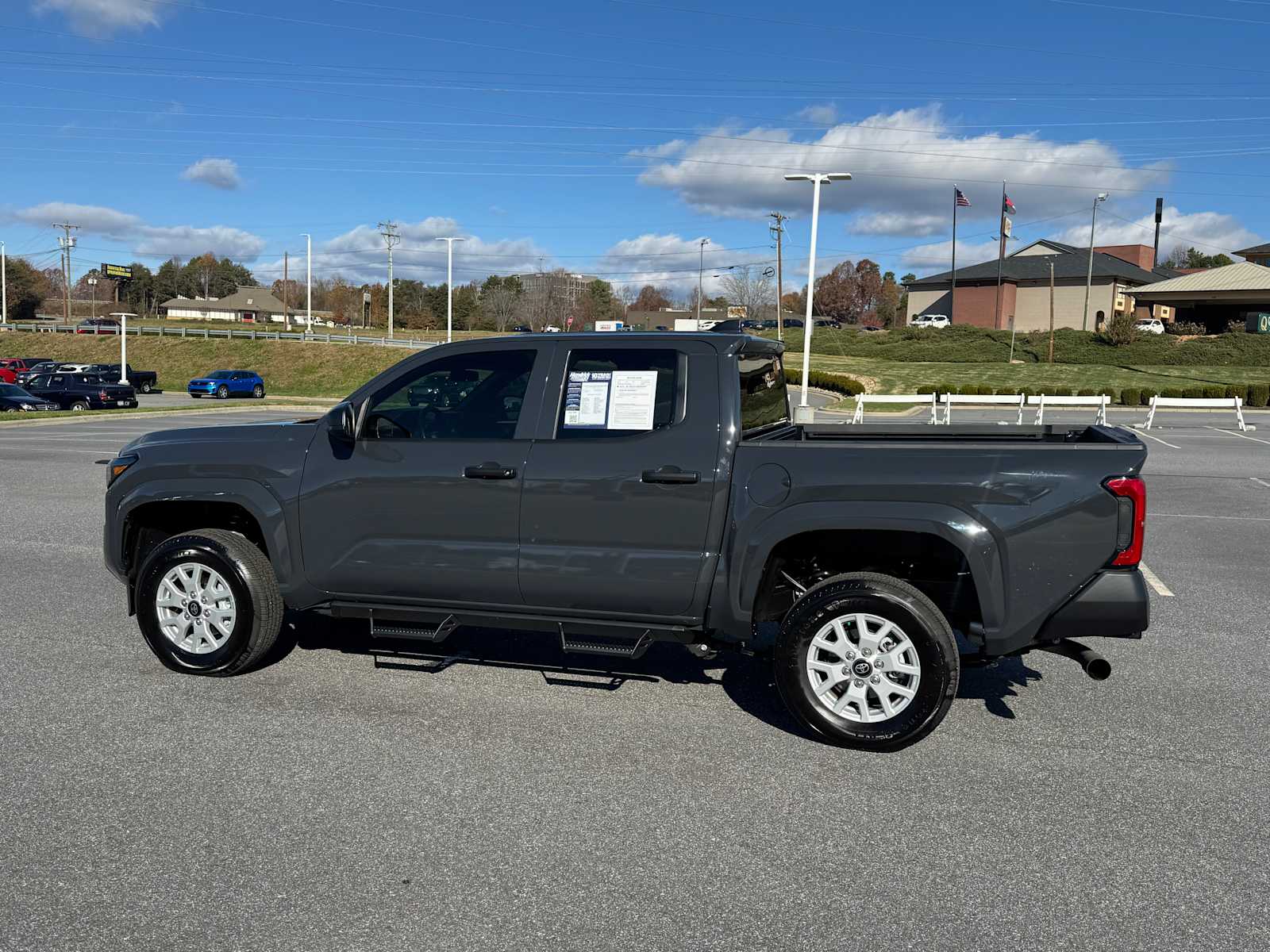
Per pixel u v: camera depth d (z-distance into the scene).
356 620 6.76
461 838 3.73
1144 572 8.74
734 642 5.21
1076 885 3.42
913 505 4.52
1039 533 4.41
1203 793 4.18
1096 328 73.44
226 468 5.47
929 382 51.53
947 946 3.07
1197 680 5.74
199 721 4.88
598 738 4.73
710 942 3.08
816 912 3.25
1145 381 51.16
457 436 5.21
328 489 5.29
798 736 4.78
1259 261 74.44
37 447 20.50
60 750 4.50
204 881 3.40
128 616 6.88
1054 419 33.47
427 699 5.23
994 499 4.43
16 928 3.12
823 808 4.00
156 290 171.38
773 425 5.70
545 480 4.95
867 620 4.57
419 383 5.32
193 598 5.52
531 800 4.05
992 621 4.49
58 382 40.19
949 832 3.80
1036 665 6.04
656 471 4.81
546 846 3.67
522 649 6.13
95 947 3.03
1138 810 4.01
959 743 4.73
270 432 5.55
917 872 3.51
